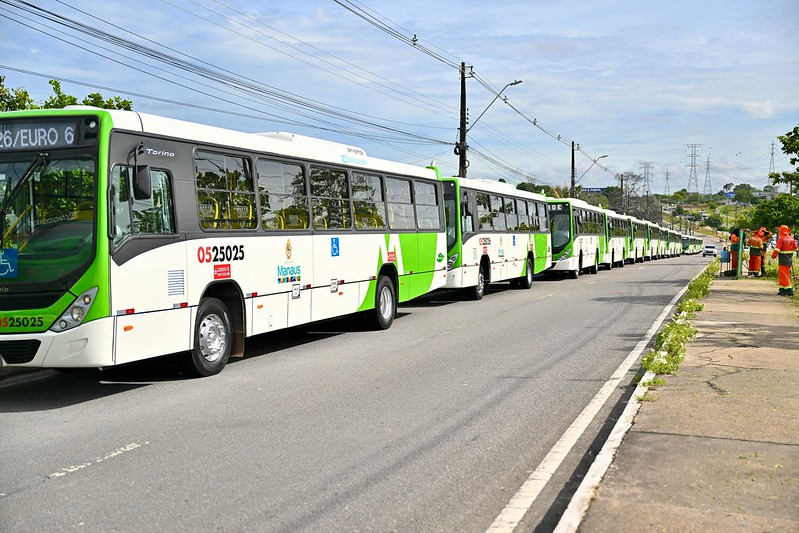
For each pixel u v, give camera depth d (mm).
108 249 8820
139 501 5527
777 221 43938
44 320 8688
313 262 13125
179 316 9977
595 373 10516
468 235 21984
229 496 5625
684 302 18531
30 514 5277
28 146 9031
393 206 16594
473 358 11898
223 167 10977
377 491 5730
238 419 8055
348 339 14469
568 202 35031
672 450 6211
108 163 8906
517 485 5875
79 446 7062
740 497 5094
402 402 8820
